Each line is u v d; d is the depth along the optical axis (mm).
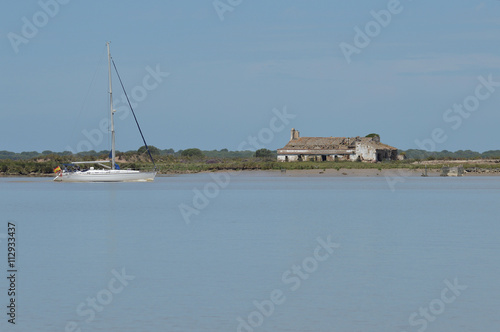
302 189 173250
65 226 90812
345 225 89312
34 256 63938
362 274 53906
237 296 46625
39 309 43719
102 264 59156
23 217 104312
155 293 47688
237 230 84312
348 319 40969
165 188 180500
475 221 93438
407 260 60094
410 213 106125
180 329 39312
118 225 91750
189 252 65688
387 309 43031
